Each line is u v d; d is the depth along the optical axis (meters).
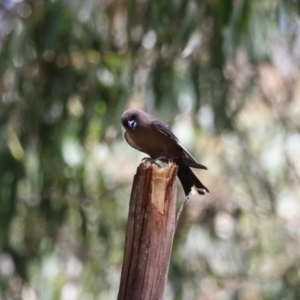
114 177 13.54
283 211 13.95
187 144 11.98
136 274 5.55
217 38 10.65
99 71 11.45
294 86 14.09
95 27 11.59
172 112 11.09
